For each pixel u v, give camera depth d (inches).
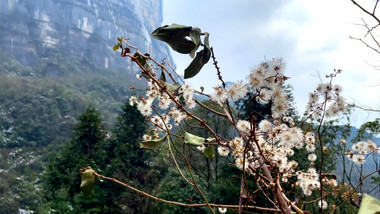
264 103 44.4
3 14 6505.9
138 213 898.7
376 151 72.7
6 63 5595.5
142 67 49.6
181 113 58.2
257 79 42.7
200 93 52.9
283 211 42.5
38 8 7017.7
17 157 3531.0
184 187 702.5
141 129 1035.9
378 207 24.2
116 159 978.7
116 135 1112.2
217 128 663.1
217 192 644.1
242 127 51.2
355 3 61.3
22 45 6456.7
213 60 45.9
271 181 47.4
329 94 54.6
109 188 907.4
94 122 1067.9
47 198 923.4
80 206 845.8
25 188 2696.9
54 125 4217.5
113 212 911.7
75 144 1027.3
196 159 806.5
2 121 4062.5
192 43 44.1
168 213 660.7
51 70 5989.2
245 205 42.8
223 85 46.0
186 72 45.4
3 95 4370.1
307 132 60.6
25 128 4033.0
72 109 4660.4
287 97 44.1
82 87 5664.4
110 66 7431.1
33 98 4411.9
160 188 856.9
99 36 7559.1
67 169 939.3
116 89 5944.9
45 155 3678.6
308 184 70.7
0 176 2918.3
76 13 7431.1
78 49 7116.1
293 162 71.3
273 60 43.7
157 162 995.9
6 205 2369.6
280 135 51.9
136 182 936.9
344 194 69.2
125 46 48.0
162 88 50.0
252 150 53.3
